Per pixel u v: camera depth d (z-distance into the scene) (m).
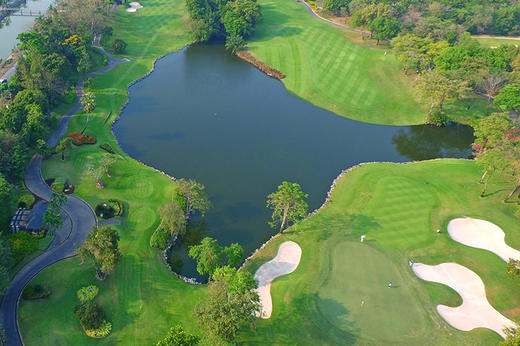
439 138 108.31
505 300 60.75
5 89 99.50
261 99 122.06
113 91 117.06
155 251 67.06
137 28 161.12
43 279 58.97
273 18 176.00
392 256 67.50
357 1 168.88
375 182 86.50
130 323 54.66
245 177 89.00
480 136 93.31
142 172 86.00
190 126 106.19
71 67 116.06
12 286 57.56
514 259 67.88
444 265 66.44
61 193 76.00
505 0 186.50
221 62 145.00
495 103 107.81
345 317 56.81
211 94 123.31
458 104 119.00
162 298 58.72
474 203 80.44
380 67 137.00
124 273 61.69
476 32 175.00
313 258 66.88
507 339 48.53
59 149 84.31
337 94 123.56
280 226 75.94
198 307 52.16
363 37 158.62
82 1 145.12
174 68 138.25
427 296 60.72
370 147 102.69
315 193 85.06
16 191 74.31
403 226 74.06
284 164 94.06
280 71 137.00
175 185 83.00
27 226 65.94
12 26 165.25
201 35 154.12
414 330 55.50
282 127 108.56
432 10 168.62
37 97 91.88
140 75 130.00
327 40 155.50
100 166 82.31
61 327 53.12
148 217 73.50
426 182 86.81
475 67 117.00
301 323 55.81
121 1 179.50
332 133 107.50
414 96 121.69
